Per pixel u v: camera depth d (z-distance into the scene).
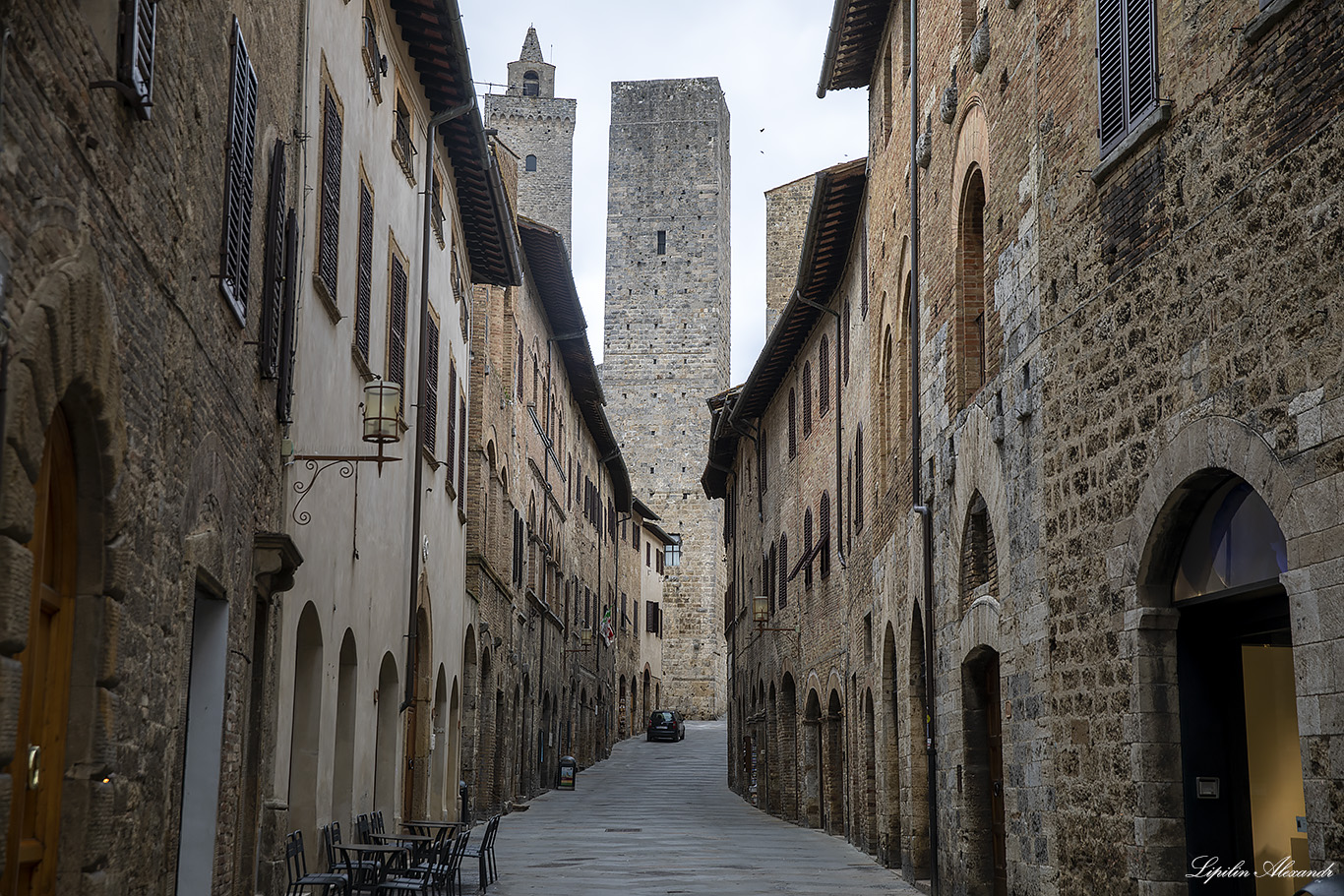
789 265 51.19
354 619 18.20
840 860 25.61
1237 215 9.96
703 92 84.12
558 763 48.16
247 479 12.59
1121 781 11.91
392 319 20.56
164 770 9.91
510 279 31.02
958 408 18.05
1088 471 12.79
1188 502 11.08
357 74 17.84
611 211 84.38
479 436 31.31
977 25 17.22
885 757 24.47
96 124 7.37
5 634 6.17
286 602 14.55
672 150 84.06
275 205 13.21
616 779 53.97
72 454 7.66
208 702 11.74
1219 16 10.27
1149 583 11.61
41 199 6.50
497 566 33.69
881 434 25.27
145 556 8.96
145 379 8.72
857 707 28.25
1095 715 12.54
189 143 9.72
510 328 35.38
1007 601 15.41
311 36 15.07
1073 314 13.20
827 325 32.81
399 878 16.16
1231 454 9.95
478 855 19.03
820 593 33.69
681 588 86.75
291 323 14.09
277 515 14.14
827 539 32.59
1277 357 9.37
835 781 32.34
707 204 83.81
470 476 31.19
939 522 19.27
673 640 86.94
